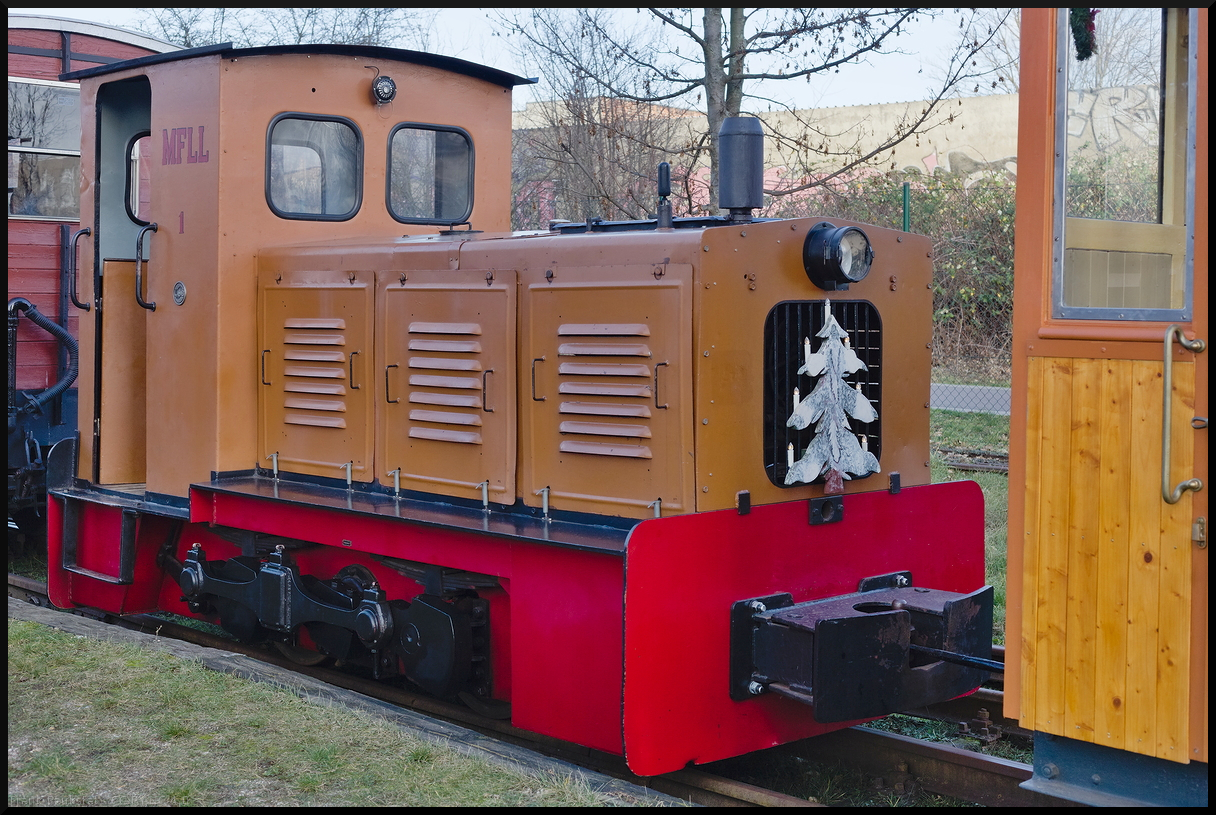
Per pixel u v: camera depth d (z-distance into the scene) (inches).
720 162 180.2
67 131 338.6
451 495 195.6
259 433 227.0
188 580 233.6
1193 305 126.6
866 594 178.2
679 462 164.4
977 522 202.7
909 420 193.5
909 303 193.0
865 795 171.6
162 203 233.3
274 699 181.0
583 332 174.7
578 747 185.2
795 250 173.8
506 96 256.5
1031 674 140.0
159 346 236.1
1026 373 140.8
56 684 186.5
